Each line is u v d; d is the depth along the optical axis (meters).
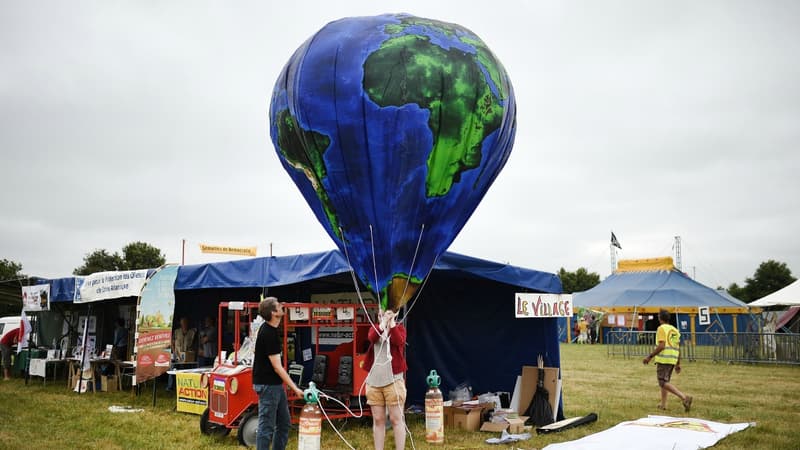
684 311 31.20
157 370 11.55
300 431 6.81
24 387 14.61
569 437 8.79
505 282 9.93
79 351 14.69
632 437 8.42
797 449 7.86
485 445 8.34
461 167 7.80
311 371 11.73
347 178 7.74
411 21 8.08
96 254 47.41
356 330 9.30
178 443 8.36
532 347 10.70
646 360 11.25
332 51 7.86
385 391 7.24
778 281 64.50
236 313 9.09
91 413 10.76
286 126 8.36
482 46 8.22
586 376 16.94
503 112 8.11
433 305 11.70
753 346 21.17
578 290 69.62
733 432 8.86
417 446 8.22
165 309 11.76
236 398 8.28
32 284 16.33
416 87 7.46
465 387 10.79
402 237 7.67
